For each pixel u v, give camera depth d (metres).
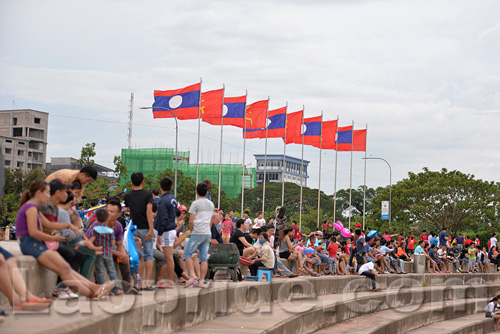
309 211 115.56
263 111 38.59
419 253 30.97
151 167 125.81
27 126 118.69
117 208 10.31
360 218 103.44
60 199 9.11
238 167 129.62
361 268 22.11
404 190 75.50
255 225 25.98
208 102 37.66
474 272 36.06
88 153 59.22
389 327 17.36
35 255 8.24
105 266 9.95
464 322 23.22
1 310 6.98
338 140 46.41
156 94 37.31
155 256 12.49
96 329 7.02
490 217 72.69
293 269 19.73
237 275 15.33
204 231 12.34
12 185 76.88
